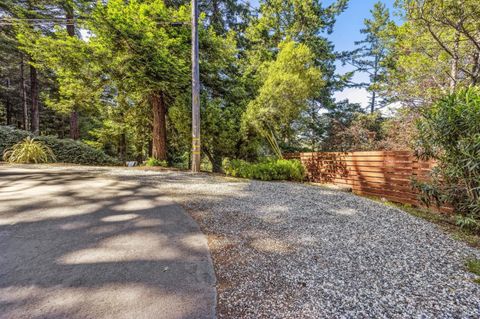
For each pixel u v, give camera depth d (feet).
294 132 37.86
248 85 33.27
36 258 6.76
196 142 24.91
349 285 5.95
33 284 5.55
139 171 23.67
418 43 21.16
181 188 16.33
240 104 30.83
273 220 10.75
